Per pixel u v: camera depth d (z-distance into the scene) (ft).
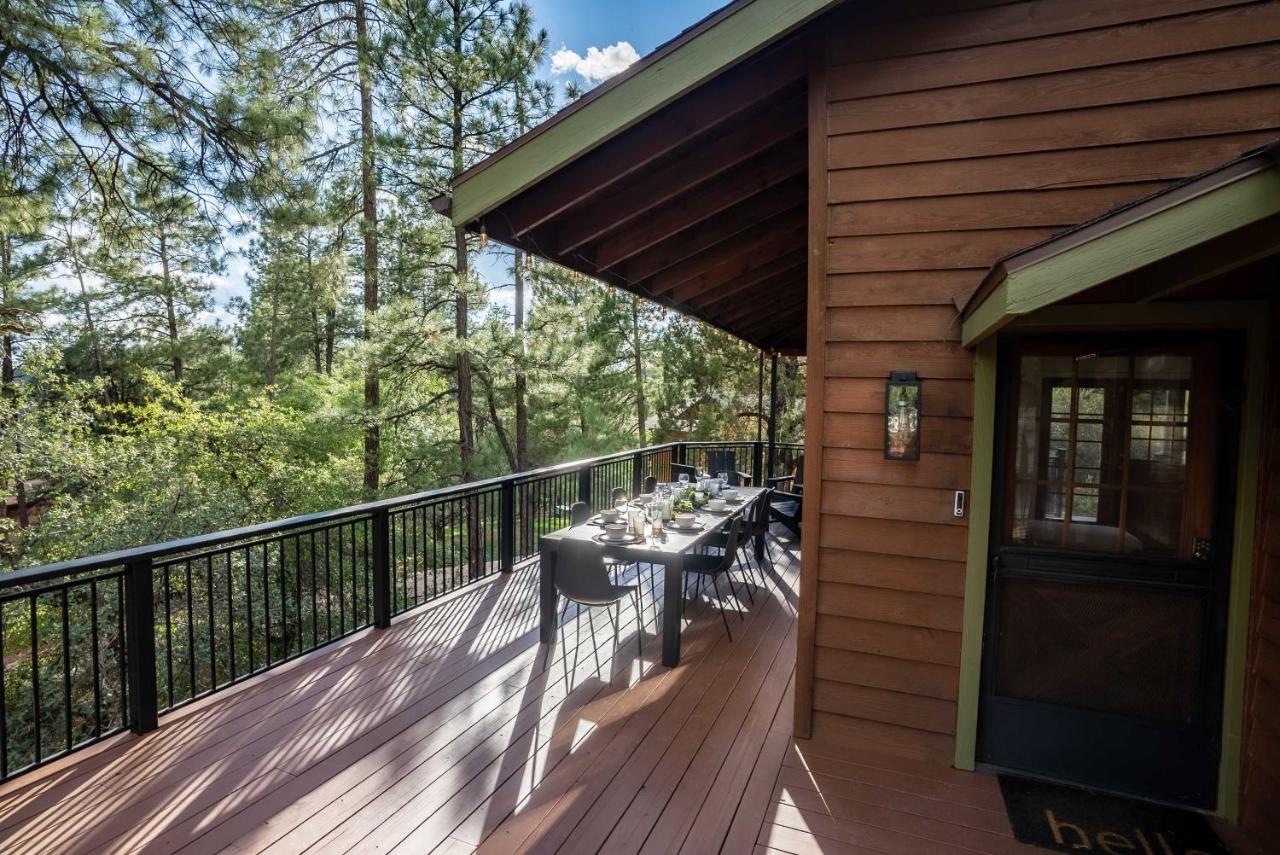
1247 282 7.30
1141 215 5.52
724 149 9.77
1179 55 7.30
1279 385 7.11
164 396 38.09
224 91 20.47
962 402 8.29
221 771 8.18
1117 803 7.86
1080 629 8.21
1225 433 7.61
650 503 15.03
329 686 10.61
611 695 10.48
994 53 7.92
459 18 31.37
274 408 38.83
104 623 22.35
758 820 7.41
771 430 27.22
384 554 13.10
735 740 9.14
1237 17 7.16
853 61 8.48
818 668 9.11
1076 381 8.14
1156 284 7.06
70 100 18.67
